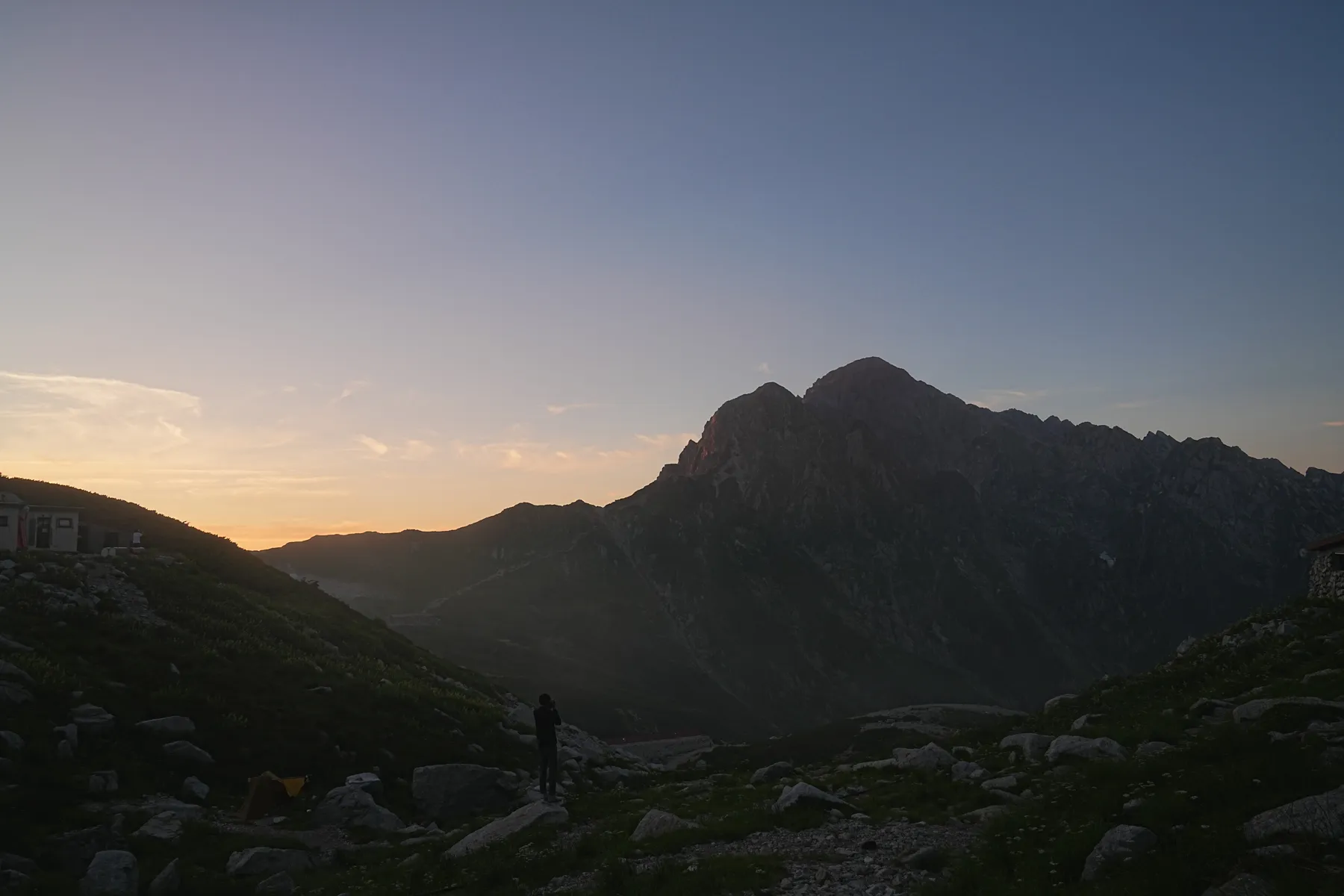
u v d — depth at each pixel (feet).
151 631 143.64
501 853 73.36
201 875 74.28
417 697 156.87
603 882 58.90
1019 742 94.07
